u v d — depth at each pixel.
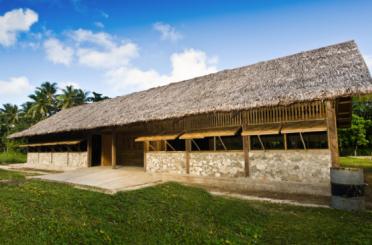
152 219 6.22
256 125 10.81
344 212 6.98
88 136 18.05
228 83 13.84
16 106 51.22
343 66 9.98
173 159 13.20
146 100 17.05
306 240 5.18
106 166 17.86
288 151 9.84
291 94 9.44
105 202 7.75
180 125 13.34
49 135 21.44
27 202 7.63
